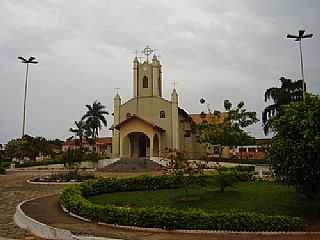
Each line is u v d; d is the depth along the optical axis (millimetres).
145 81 53875
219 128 41500
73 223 13391
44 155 60312
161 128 49938
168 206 15492
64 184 26141
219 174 18391
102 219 13375
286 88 41188
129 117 48875
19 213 14758
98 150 68062
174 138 51125
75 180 27625
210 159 41906
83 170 41188
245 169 28500
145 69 54062
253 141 42062
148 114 52375
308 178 13289
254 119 41625
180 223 12312
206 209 14789
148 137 48250
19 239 11836
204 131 43438
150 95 53250
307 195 14195
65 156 33625
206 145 48844
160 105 52250
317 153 12977
